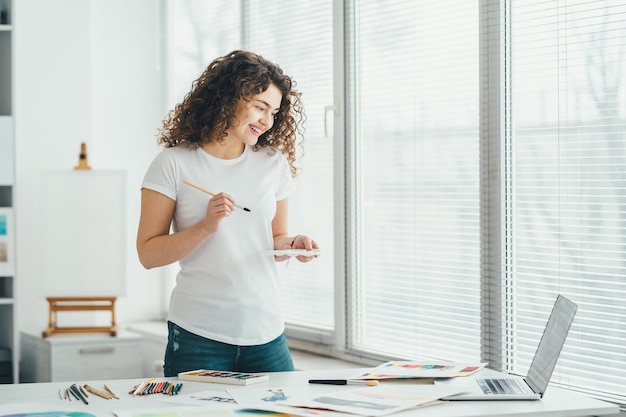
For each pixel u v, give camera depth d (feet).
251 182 8.38
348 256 12.00
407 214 11.22
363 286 11.93
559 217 9.32
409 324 11.25
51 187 13.55
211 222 7.73
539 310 9.56
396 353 11.37
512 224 9.85
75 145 14.60
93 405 6.59
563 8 9.22
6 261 12.94
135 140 15.51
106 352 13.42
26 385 7.36
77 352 13.24
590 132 8.99
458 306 10.56
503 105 9.85
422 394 6.84
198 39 15.07
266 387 7.23
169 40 15.70
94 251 13.58
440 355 10.82
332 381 7.38
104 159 15.14
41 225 13.52
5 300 12.94
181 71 15.47
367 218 11.82
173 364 8.18
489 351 10.05
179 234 7.91
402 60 11.20
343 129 11.93
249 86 8.08
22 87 14.15
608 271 8.86
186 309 8.14
